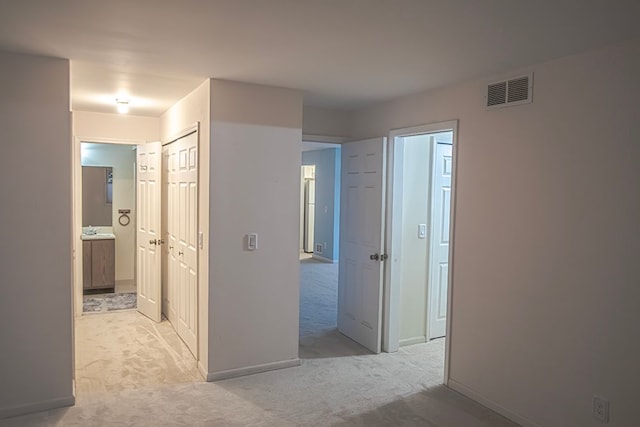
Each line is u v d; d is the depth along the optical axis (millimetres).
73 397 3150
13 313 2982
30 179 2982
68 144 3053
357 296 4570
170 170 4836
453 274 3523
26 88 2938
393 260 4254
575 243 2658
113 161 6848
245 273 3652
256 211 3668
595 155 2553
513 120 3031
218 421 2965
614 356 2471
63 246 3088
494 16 2137
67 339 3123
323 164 9664
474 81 3334
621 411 2443
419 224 4555
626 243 2412
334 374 3762
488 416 3100
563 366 2729
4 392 2980
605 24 2197
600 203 2531
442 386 3570
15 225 2965
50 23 2322
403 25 2281
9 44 2689
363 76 3311
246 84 3568
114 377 3615
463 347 3436
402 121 4062
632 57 2383
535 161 2885
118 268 6980
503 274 3105
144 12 2162
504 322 3102
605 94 2506
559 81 2744
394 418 3057
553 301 2783
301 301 6199
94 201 6777
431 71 3135
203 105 3596
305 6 2062
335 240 9367
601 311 2529
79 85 3691
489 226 3211
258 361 3752
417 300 4578
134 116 5324
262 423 2957
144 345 4352
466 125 3404
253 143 3623
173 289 4844
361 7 2062
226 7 2090
